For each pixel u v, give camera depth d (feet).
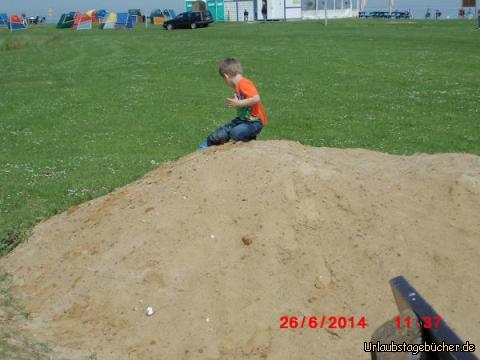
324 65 57.62
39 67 66.39
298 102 40.96
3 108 42.29
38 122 37.50
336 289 12.46
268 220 13.34
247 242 13.20
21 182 23.91
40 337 12.76
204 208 14.06
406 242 13.05
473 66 54.03
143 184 16.28
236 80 16.22
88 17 141.79
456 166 15.43
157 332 12.46
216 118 37.32
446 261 12.89
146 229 14.26
